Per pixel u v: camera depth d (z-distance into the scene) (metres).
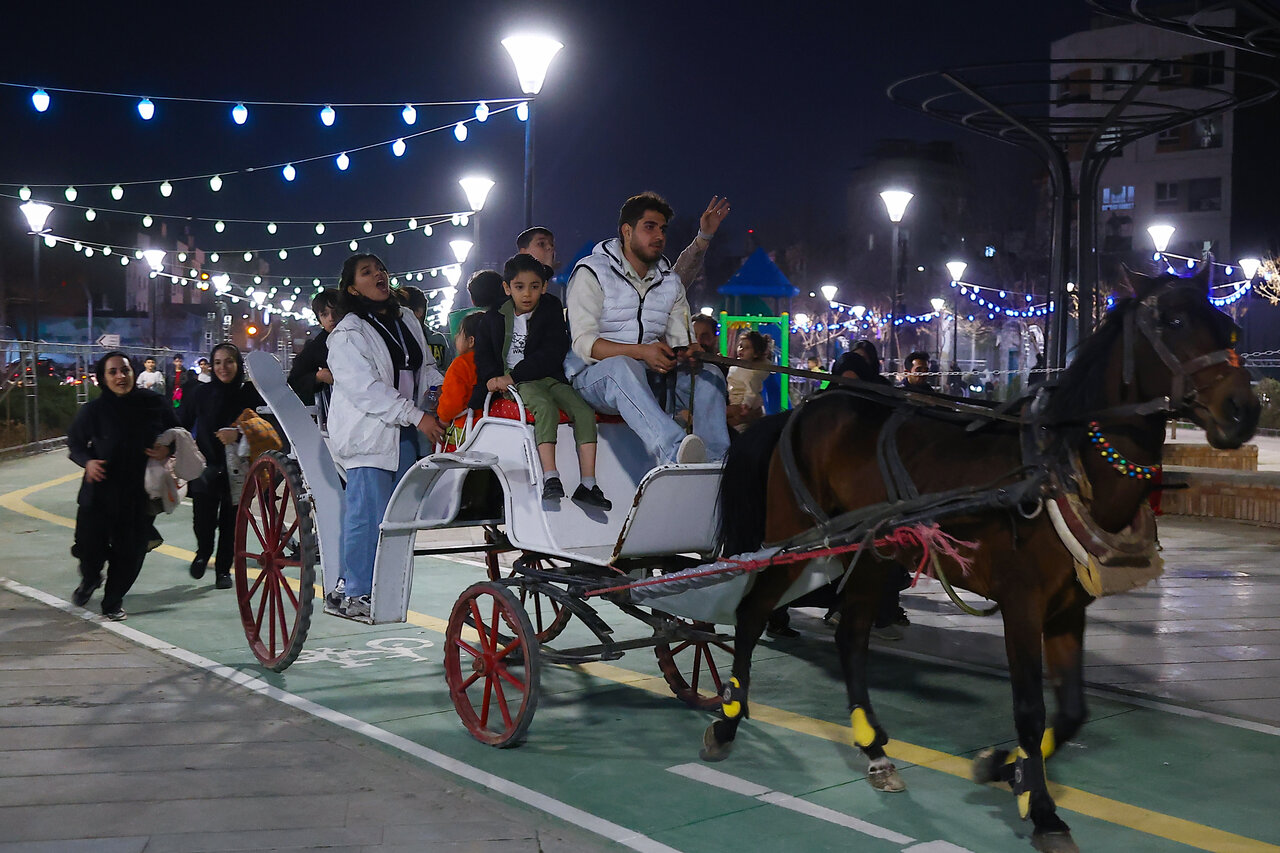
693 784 5.21
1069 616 4.89
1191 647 7.76
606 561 5.42
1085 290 14.18
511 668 7.20
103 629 8.20
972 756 5.62
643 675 7.14
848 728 6.06
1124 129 14.19
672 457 5.51
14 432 23.00
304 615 6.72
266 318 58.38
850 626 5.45
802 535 5.21
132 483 8.49
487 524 6.83
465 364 6.59
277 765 5.40
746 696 5.51
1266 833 4.67
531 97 12.52
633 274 5.96
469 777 5.27
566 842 4.54
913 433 5.09
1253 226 51.00
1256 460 16.34
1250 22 10.23
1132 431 4.44
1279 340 43.50
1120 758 5.56
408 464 6.88
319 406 7.94
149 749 5.61
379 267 6.92
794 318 51.72
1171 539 12.64
